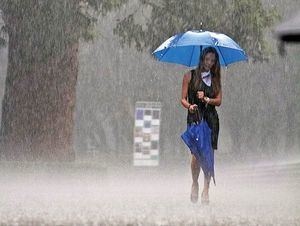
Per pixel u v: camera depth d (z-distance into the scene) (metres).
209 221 18.27
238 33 50.16
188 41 24.45
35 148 46.91
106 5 46.84
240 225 17.62
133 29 50.84
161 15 50.16
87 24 46.41
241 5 49.94
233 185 35.81
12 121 47.31
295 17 13.99
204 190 23.44
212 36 24.66
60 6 45.84
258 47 50.62
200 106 23.91
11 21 47.06
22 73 47.09
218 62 24.16
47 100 46.88
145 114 39.00
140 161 39.09
